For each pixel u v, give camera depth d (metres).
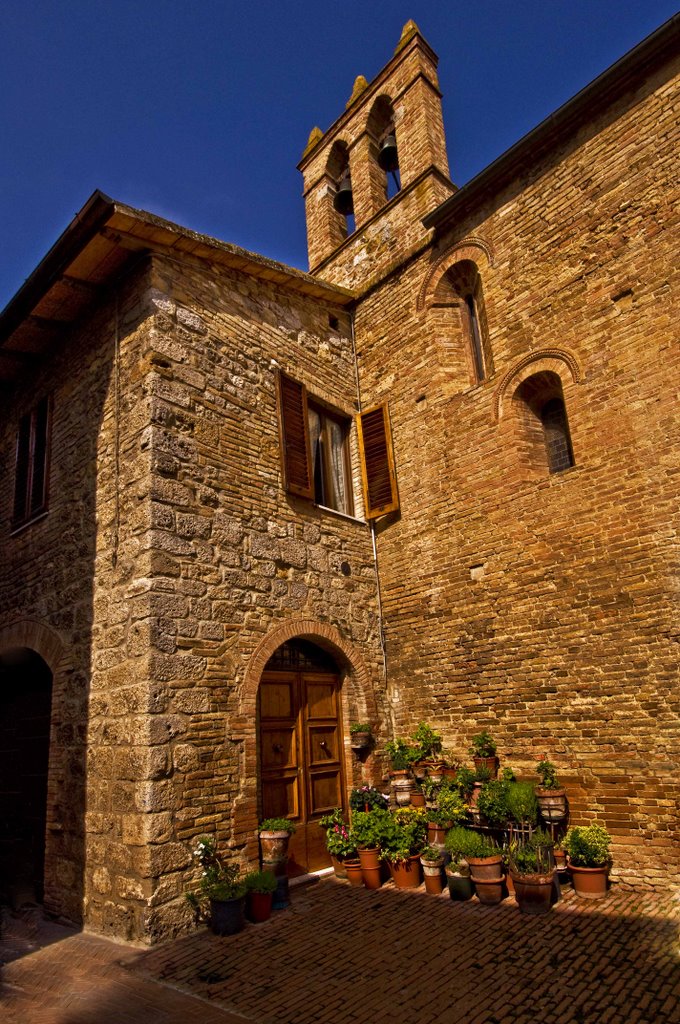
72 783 7.50
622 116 8.44
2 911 7.84
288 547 8.84
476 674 8.59
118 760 6.85
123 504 7.66
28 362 10.51
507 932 5.88
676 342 7.45
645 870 6.71
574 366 8.29
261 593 8.23
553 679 7.80
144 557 7.13
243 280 9.58
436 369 9.98
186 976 5.46
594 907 6.31
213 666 7.35
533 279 8.98
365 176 12.79
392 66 12.75
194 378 8.25
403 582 9.79
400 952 5.64
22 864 8.45
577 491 7.98
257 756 7.69
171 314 8.25
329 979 5.23
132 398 7.96
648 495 7.38
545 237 8.96
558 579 7.97
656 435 7.43
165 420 7.71
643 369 7.67
